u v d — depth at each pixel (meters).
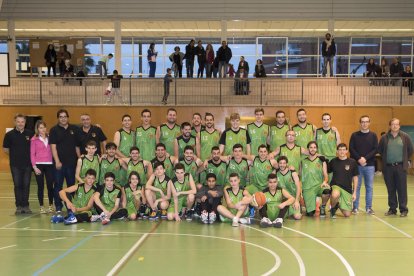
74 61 23.05
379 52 25.83
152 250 6.50
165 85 18.22
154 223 8.36
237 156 8.77
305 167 8.95
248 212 8.55
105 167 9.02
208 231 7.70
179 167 8.55
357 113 17.78
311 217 8.92
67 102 19.45
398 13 20.56
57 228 7.92
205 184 9.06
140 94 19.39
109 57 20.48
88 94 19.62
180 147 9.32
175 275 5.41
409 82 18.91
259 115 9.49
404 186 8.98
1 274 5.46
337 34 25.05
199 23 21.78
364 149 9.05
